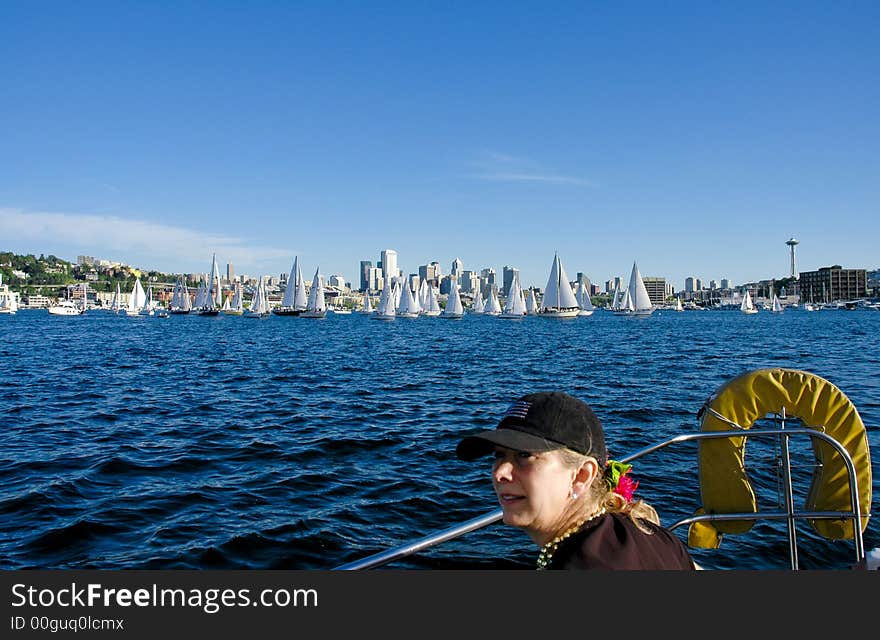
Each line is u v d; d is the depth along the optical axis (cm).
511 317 14338
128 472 1273
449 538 372
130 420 1873
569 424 246
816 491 526
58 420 1872
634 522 259
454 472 1270
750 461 1253
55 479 1209
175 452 1448
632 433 1650
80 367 3634
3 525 957
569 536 246
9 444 1533
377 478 1226
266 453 1440
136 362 4016
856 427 508
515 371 3378
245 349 5469
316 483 1191
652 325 11938
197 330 9931
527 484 245
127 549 870
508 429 248
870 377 2962
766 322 13588
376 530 952
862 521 503
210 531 935
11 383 2805
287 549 875
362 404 2195
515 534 895
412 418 1911
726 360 4081
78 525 951
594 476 251
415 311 15650
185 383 2841
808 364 3747
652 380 2880
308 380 2966
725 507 533
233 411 2041
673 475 1205
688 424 1767
